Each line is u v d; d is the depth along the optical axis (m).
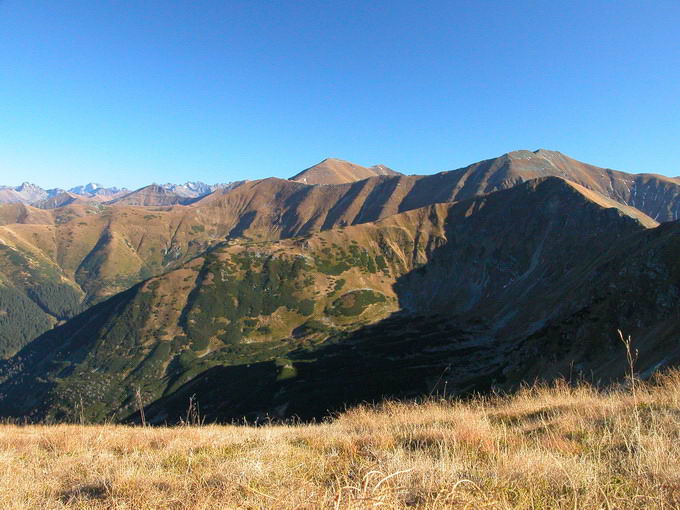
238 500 5.42
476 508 4.27
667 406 8.73
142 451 10.11
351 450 7.89
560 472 5.53
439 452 7.29
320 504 4.10
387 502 3.94
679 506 4.24
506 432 8.76
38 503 6.39
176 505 5.65
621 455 6.27
